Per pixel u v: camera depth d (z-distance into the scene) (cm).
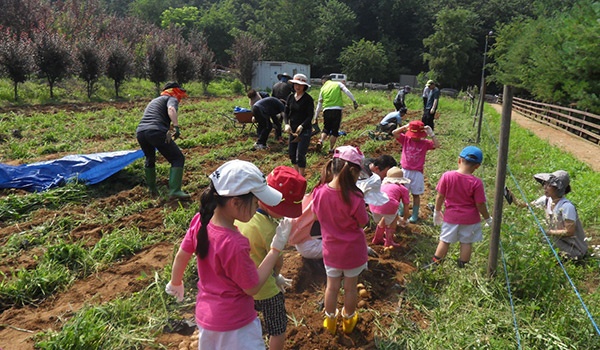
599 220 680
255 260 339
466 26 6134
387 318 429
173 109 698
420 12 7394
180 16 6406
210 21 6297
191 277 464
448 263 516
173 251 525
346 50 6066
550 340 376
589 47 1822
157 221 632
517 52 3484
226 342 262
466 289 457
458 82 6656
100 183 768
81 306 430
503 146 434
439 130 1608
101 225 617
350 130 1518
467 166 489
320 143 1050
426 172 942
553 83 2159
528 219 623
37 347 367
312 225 495
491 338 381
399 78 6712
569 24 2022
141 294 438
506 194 598
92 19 3059
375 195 512
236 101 2242
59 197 683
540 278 446
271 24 5906
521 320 407
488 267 465
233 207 258
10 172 734
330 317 390
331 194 366
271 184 328
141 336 383
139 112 1606
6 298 436
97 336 366
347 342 395
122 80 2355
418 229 641
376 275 499
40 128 1232
